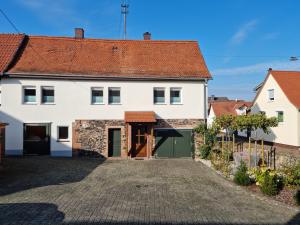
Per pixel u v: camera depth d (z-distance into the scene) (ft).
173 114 78.07
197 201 38.60
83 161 69.67
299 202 37.14
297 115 96.12
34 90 74.64
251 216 33.14
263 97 117.50
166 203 37.50
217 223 30.86
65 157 74.38
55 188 43.73
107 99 76.33
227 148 71.36
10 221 30.14
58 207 34.83
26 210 33.58
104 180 49.93
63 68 76.02
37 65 75.72
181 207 35.96
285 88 103.96
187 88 78.48
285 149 94.94
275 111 108.47
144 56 84.43
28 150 74.33
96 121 76.02
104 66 78.89
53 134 74.90
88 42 87.04
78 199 38.29
